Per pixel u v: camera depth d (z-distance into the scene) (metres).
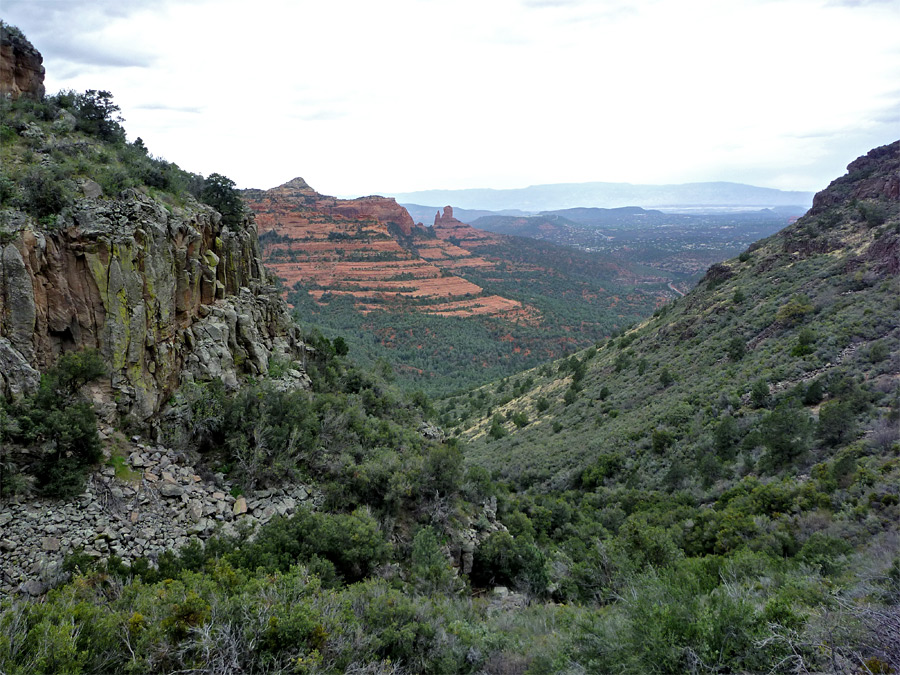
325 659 10.73
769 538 20.81
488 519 28.75
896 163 84.69
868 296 51.84
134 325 20.09
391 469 25.00
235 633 10.38
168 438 20.86
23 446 16.27
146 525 17.17
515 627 15.68
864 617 7.99
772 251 83.38
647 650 9.45
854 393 33.69
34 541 14.79
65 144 23.61
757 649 8.53
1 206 17.83
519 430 69.88
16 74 27.00
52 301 18.47
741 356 54.94
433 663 12.59
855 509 20.36
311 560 17.33
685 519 28.77
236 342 26.84
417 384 123.00
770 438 33.72
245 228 34.28
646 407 54.91
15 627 9.19
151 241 21.39
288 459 22.67
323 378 34.56
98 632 9.85
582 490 43.88
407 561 21.66
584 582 20.17
